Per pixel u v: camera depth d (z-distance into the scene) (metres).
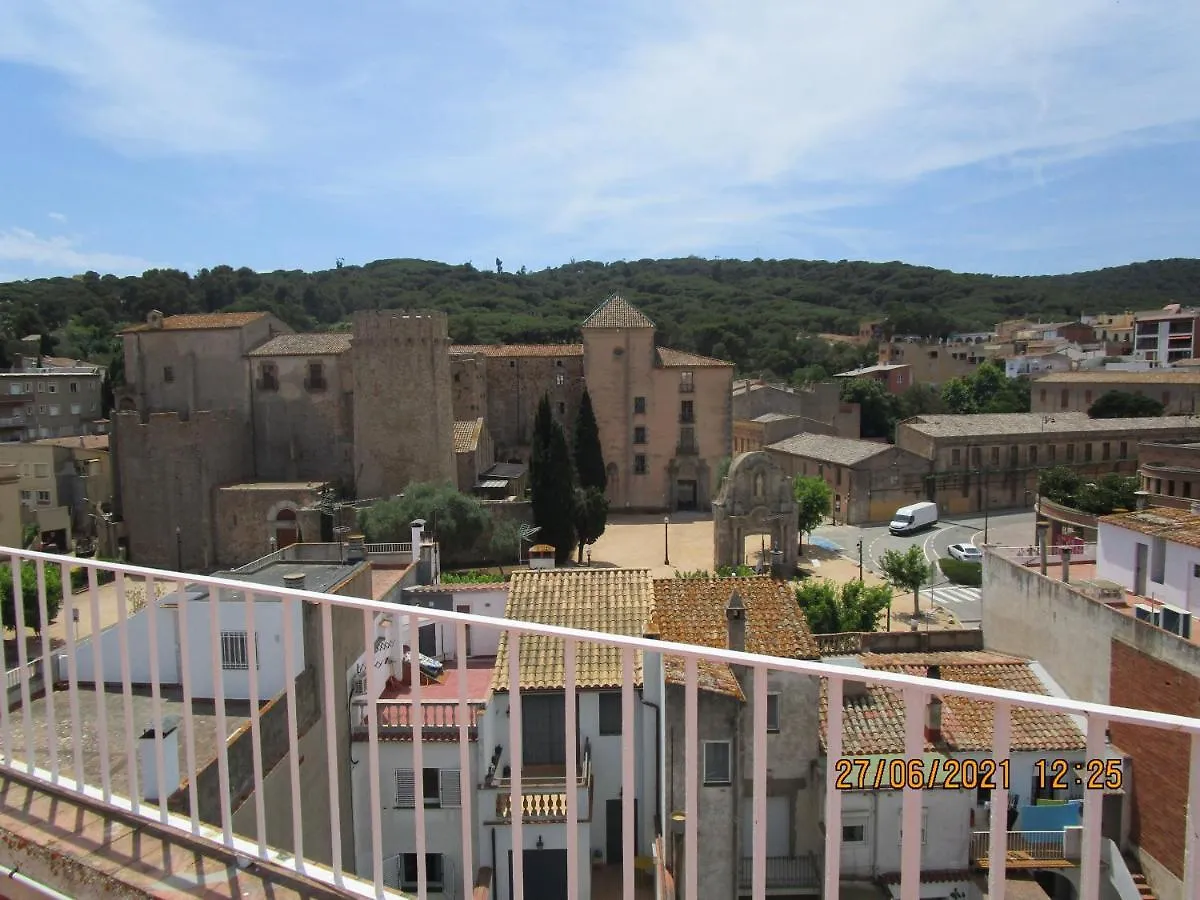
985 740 21.89
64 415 94.50
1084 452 80.94
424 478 61.53
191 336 67.75
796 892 20.56
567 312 157.88
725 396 77.88
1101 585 28.67
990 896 4.43
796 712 21.27
